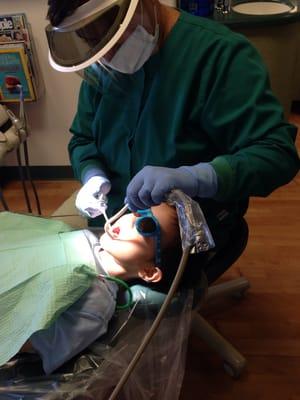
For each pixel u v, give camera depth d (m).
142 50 0.85
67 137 2.24
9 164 2.37
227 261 1.08
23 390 0.80
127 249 0.95
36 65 1.99
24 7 1.85
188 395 1.30
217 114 0.90
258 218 1.99
